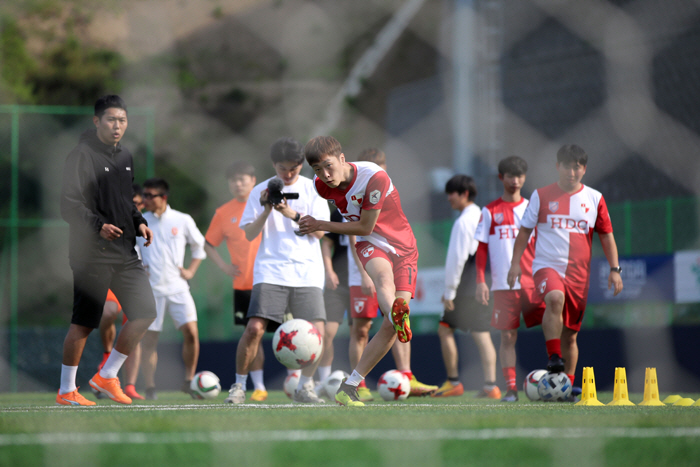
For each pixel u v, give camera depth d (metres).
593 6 49.03
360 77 79.81
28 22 62.66
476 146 52.66
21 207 41.69
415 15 80.75
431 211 57.31
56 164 42.00
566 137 49.47
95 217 15.21
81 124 42.41
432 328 34.72
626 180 45.94
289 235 16.89
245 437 7.96
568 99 49.56
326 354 21.45
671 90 44.59
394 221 13.48
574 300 17.70
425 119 63.50
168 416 10.80
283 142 16.75
